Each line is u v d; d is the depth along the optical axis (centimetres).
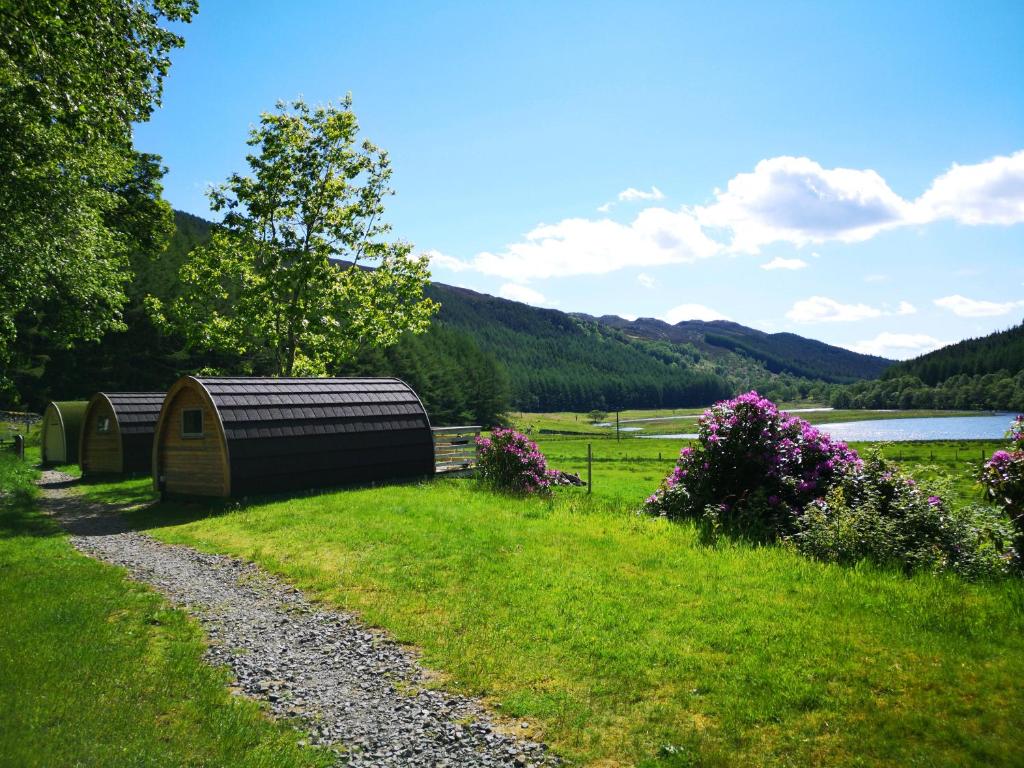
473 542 1187
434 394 10612
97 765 484
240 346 3362
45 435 3547
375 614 859
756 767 503
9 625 789
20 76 1495
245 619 864
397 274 3406
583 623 797
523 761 529
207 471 1800
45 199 2155
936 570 938
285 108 3131
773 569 979
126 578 1064
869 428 14912
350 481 1981
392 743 559
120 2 1644
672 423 19212
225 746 531
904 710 563
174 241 9725
